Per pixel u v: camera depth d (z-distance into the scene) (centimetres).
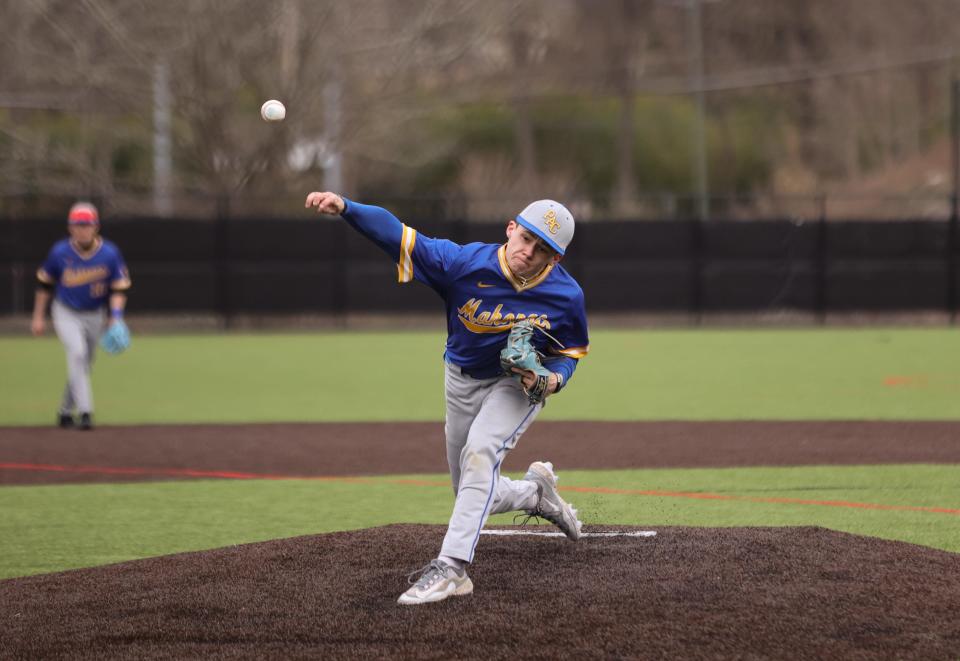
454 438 1809
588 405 4259
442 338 7619
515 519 2291
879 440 3372
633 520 2317
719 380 5081
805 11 16762
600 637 1486
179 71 9338
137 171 11306
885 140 15788
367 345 7075
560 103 15562
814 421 3781
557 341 1734
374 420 3919
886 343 6950
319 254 8081
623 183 14712
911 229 8325
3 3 9931
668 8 16350
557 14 15250
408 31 9662
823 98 16025
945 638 1477
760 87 16700
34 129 10919
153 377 5331
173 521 2375
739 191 15662
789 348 6669
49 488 2741
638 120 15862
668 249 8306
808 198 8431
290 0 9300
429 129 12675
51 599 1706
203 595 1705
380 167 12569
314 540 2045
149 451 3275
